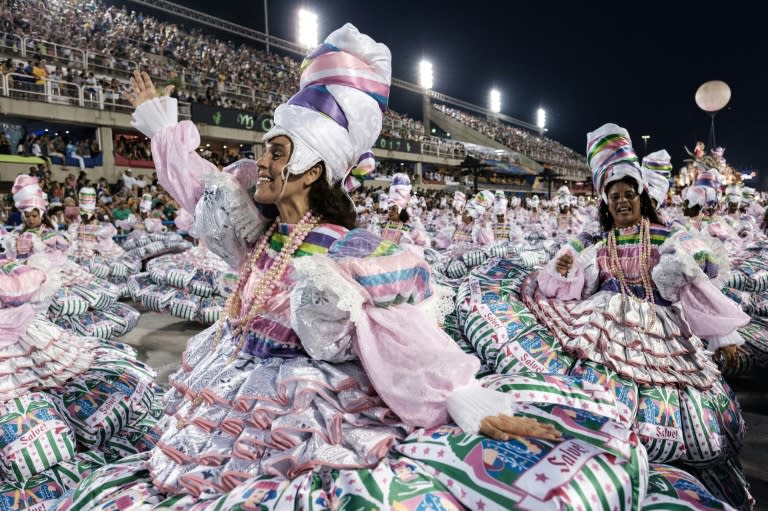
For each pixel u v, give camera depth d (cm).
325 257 139
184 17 2906
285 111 158
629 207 283
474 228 879
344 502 130
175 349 589
